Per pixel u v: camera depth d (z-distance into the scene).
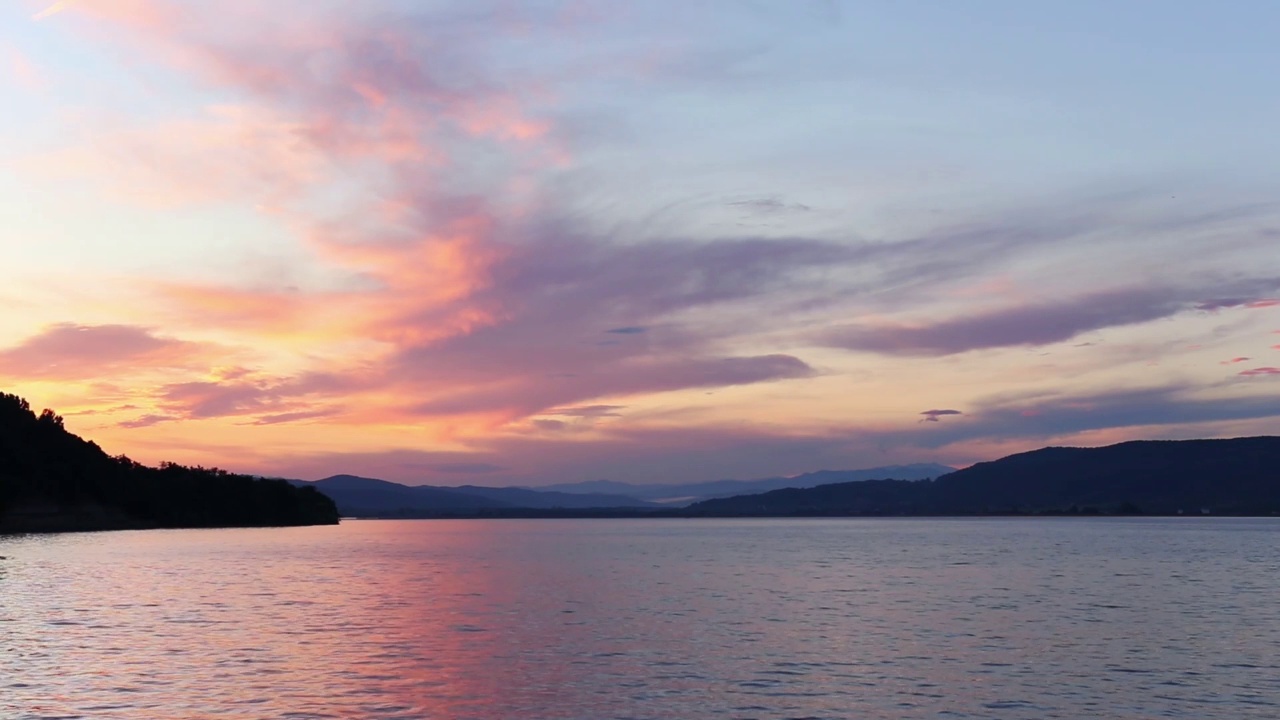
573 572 103.88
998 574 98.94
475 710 35.16
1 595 72.56
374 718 33.81
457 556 139.00
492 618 60.75
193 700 36.03
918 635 53.00
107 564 110.50
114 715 33.75
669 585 86.31
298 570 104.38
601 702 36.50
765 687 39.12
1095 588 82.00
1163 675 41.75
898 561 123.12
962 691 38.50
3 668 41.81
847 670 42.62
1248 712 35.38
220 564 113.56
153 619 58.72
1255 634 53.62
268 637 51.56
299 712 34.47
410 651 47.34
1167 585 85.00
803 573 101.31
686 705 36.09
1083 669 43.03
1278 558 129.25
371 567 111.00
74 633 52.41
